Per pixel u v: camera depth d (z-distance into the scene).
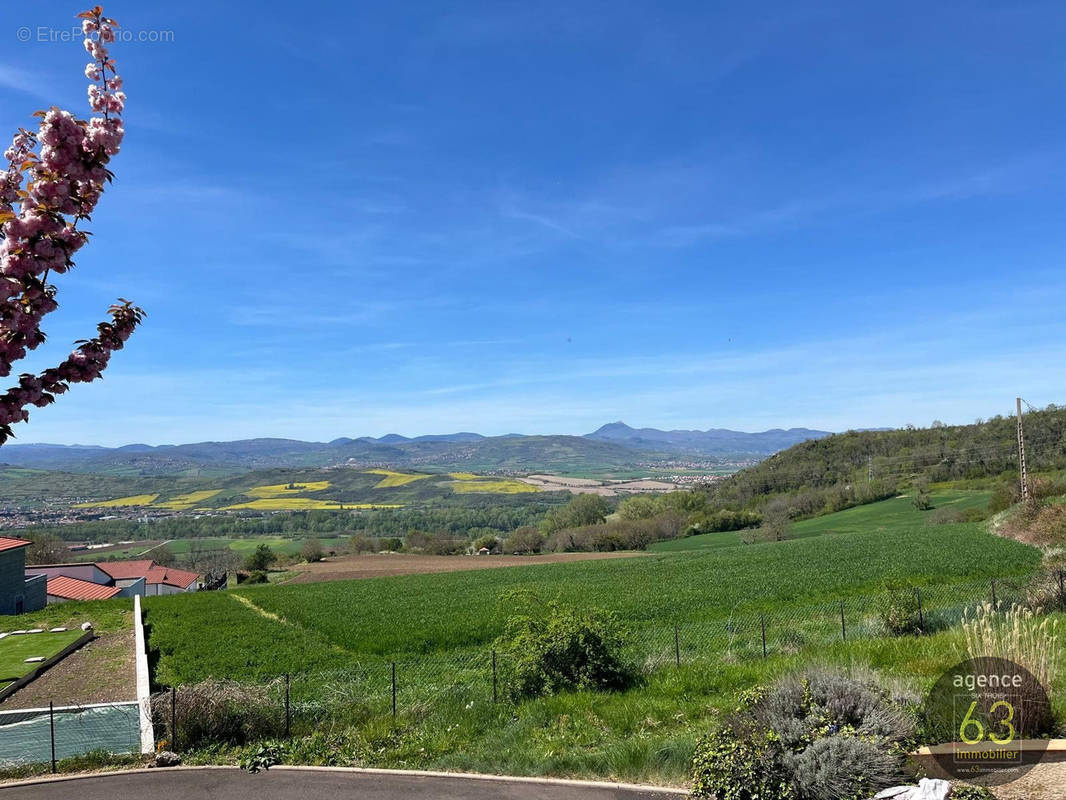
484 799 8.53
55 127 4.12
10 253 4.06
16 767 11.13
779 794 6.45
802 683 7.85
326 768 10.37
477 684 15.16
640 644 20.72
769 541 78.56
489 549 103.62
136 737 12.06
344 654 26.73
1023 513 48.31
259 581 71.31
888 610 17.89
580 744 10.25
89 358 4.72
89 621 34.53
